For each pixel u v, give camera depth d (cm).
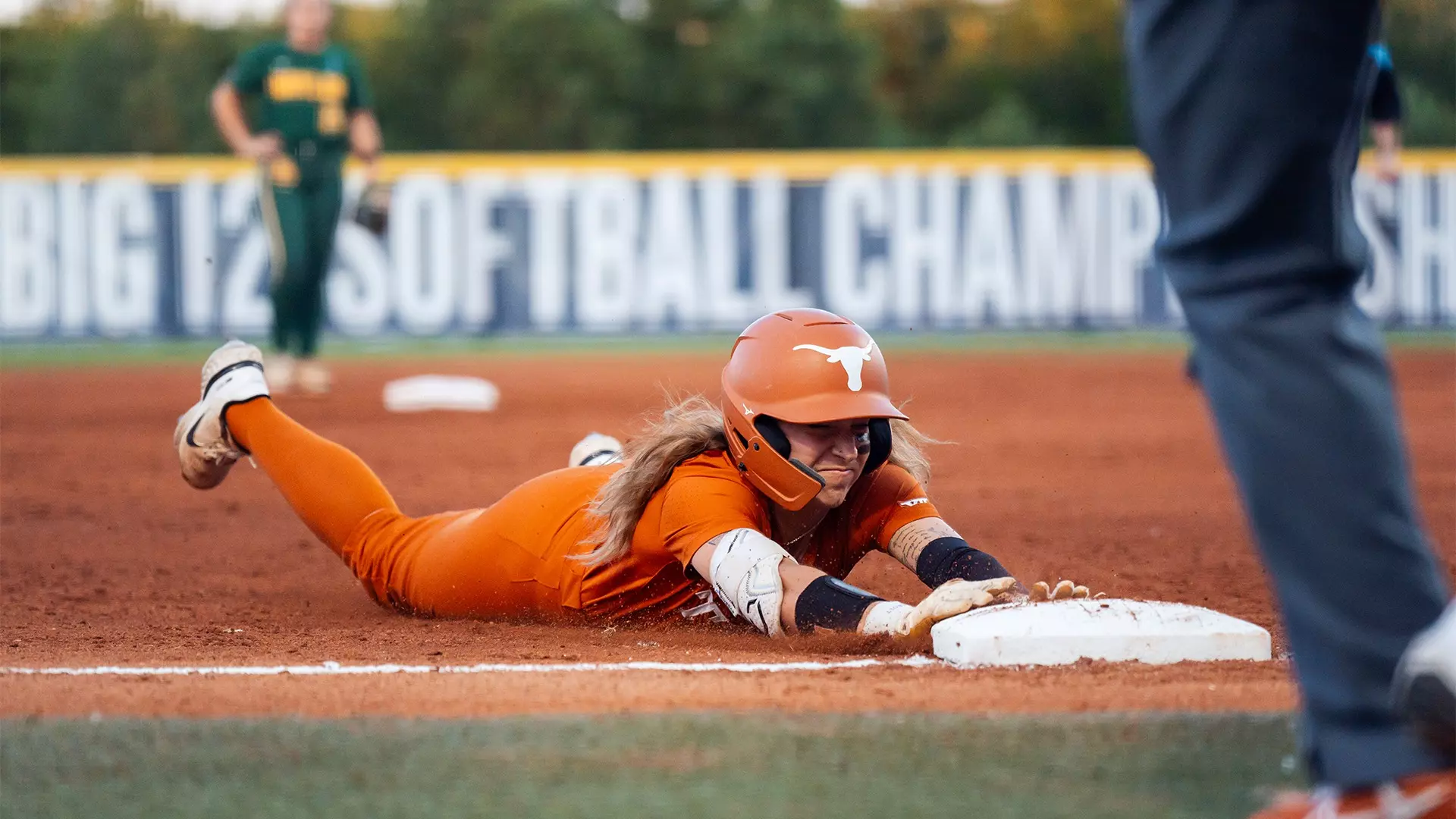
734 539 1211
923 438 1375
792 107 8988
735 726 892
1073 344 6556
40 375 5384
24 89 9350
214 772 805
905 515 1312
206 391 1582
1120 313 6222
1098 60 10275
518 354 6122
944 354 6156
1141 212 6212
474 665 1130
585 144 8888
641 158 6206
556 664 1127
